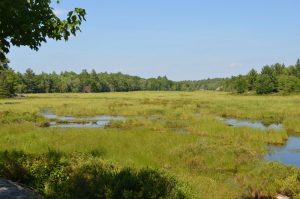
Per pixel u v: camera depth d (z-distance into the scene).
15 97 106.06
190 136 27.42
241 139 29.77
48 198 9.68
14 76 106.94
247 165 19.20
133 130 30.70
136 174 10.47
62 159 13.69
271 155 24.12
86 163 12.77
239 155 21.11
